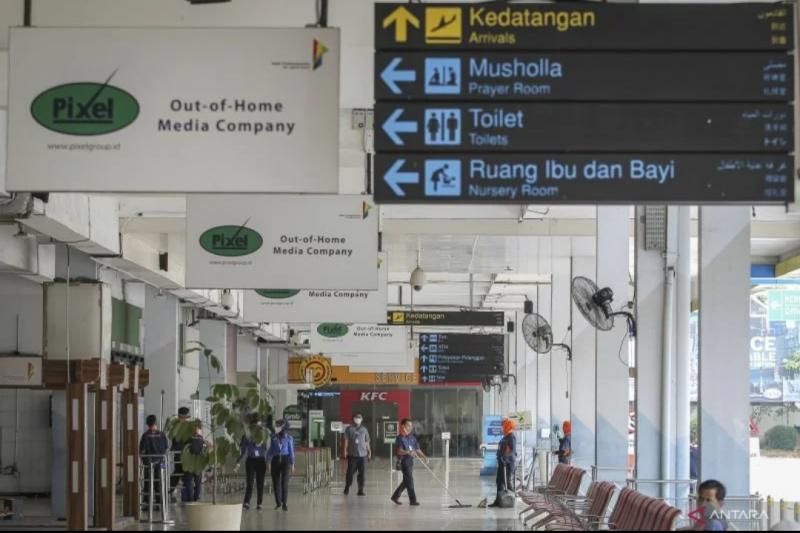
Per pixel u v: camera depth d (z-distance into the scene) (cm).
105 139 972
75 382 1856
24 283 2284
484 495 2830
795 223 2503
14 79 977
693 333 3266
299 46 973
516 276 3694
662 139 929
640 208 1867
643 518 1276
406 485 2472
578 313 2830
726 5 937
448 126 930
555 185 926
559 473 1983
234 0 1064
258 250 1619
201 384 3291
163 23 1061
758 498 1464
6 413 2562
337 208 1625
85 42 977
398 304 3994
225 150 966
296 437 4647
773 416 3772
